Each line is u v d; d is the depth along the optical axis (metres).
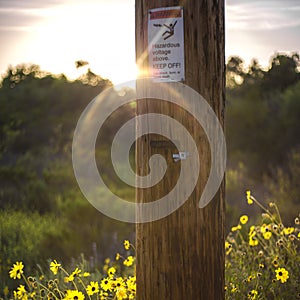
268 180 13.69
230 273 5.39
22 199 11.85
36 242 8.59
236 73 24.80
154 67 3.34
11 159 17.94
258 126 18.95
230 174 13.73
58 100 26.84
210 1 3.33
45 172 14.24
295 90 20.58
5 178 14.14
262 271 5.48
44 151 19.34
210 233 3.39
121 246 8.48
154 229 3.37
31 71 29.44
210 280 3.40
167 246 3.37
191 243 3.35
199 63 3.32
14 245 8.48
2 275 7.18
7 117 24.16
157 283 3.39
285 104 19.67
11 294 6.46
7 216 10.04
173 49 3.32
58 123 23.53
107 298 4.84
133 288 4.40
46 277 6.33
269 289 5.02
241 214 10.48
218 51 3.38
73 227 9.56
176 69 3.32
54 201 11.67
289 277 5.14
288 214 9.77
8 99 26.33
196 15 3.31
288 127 18.44
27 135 21.84
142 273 3.43
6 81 28.47
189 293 3.37
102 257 8.23
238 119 19.20
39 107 26.23
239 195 12.14
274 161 16.73
